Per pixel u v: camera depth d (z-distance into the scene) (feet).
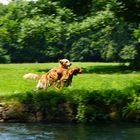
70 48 322.96
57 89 76.33
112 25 145.38
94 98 67.10
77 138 55.88
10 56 329.52
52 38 148.87
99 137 56.39
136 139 55.36
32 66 187.93
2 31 156.97
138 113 66.44
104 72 129.90
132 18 132.57
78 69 82.02
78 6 143.33
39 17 149.79
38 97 67.41
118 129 61.16
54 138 55.72
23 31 149.28
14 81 100.22
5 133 58.44
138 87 72.33
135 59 150.51
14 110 67.00
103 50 310.45
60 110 66.59
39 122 66.18
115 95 67.67
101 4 134.00
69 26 147.02
